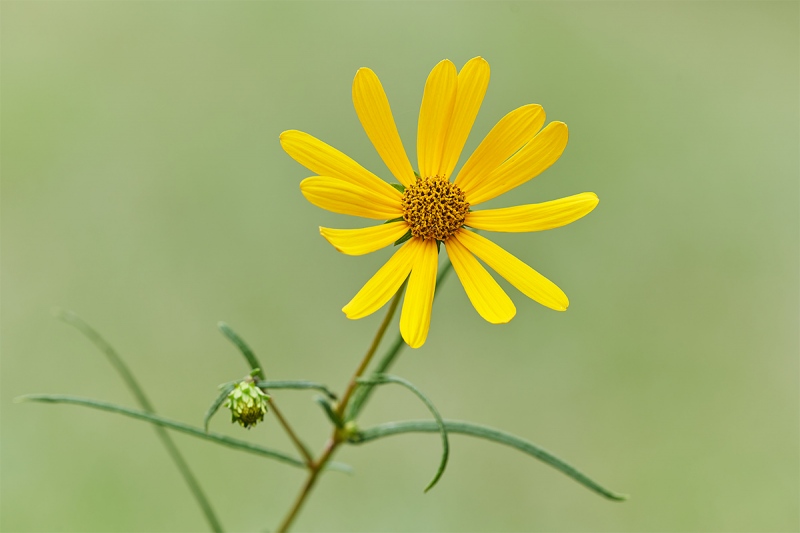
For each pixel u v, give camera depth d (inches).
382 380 15.5
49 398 15.8
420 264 15.7
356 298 15.5
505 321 15.5
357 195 15.5
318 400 15.8
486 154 15.8
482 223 15.9
